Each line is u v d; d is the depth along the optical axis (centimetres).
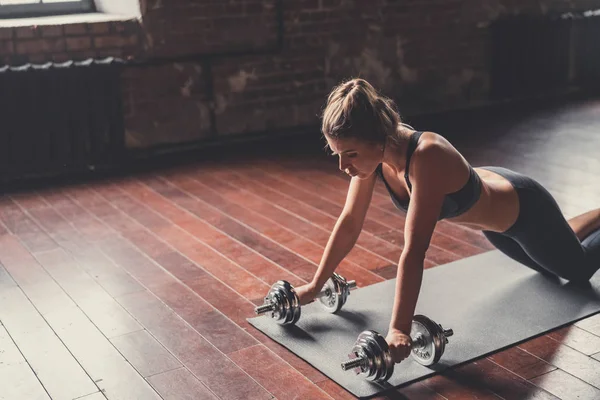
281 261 343
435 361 242
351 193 265
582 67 700
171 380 246
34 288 320
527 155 506
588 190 430
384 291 304
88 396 238
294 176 476
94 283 324
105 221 402
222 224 393
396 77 622
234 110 558
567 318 276
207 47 536
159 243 368
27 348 269
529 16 667
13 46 480
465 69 652
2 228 394
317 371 248
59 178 487
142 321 288
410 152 225
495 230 265
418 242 227
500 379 240
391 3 602
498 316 279
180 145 544
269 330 275
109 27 502
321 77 588
